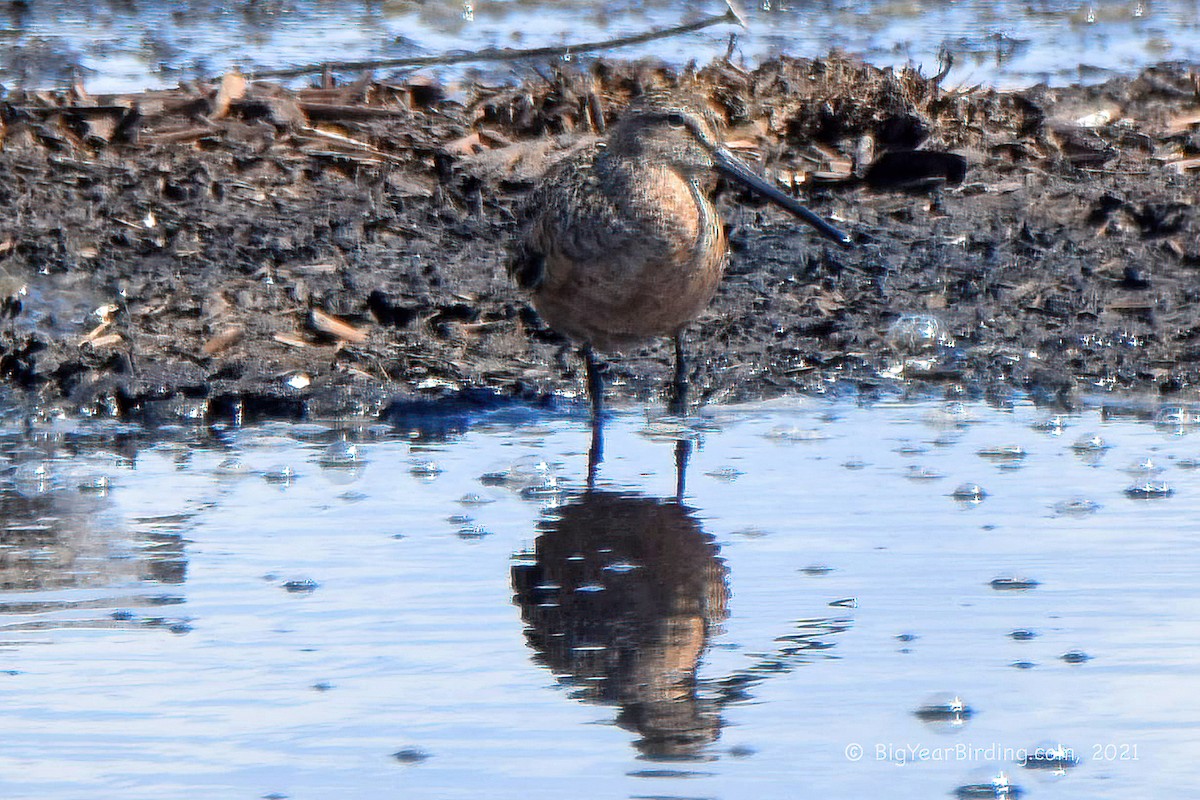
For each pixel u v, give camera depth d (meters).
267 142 17.16
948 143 17.64
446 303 13.78
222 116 17.69
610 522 9.22
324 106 17.89
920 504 9.55
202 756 6.21
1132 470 10.25
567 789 5.94
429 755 6.21
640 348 13.33
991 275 14.60
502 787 5.95
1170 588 8.00
